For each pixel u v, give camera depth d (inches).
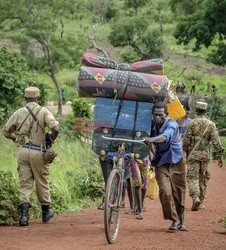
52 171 1117.1
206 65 6235.2
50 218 804.6
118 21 4618.6
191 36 4466.0
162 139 671.1
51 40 3511.3
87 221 802.2
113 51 6146.7
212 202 1049.5
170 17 7632.9
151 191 910.4
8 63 2222.0
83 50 3661.4
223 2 4239.7
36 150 756.6
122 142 699.4
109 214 627.2
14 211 780.0
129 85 709.3
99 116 718.5
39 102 2362.2
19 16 3361.2
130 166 811.4
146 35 4571.9
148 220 813.2
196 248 609.6
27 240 646.5
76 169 1266.0
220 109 3998.5
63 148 1523.1
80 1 7741.1
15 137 777.6
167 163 700.0
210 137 944.9
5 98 2177.7
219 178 1560.0
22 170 761.6
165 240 650.8
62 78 4918.8
